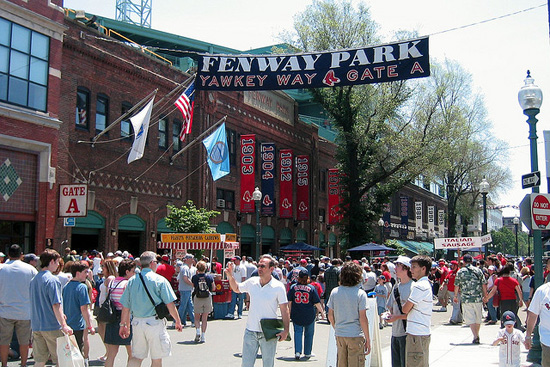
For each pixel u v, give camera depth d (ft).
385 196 129.70
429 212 240.53
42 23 67.87
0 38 62.69
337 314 25.09
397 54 61.87
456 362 37.14
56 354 27.73
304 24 125.80
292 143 139.13
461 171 181.37
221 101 108.68
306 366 36.55
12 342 37.11
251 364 25.30
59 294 27.55
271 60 65.46
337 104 125.49
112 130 81.71
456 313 59.36
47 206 68.08
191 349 42.16
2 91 62.85
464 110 165.78
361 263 70.54
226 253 74.95
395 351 26.78
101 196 79.20
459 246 91.97
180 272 54.24
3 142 62.69
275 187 129.39
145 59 88.94
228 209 111.24
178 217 85.71
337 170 140.77
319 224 152.56
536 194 34.42
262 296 25.52
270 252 127.34
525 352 40.60
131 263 30.12
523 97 35.73
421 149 122.31
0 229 63.46
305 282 39.68
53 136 69.00
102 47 80.38
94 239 80.69
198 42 151.43
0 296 32.01
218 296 61.57
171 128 95.20
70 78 74.54
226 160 90.07
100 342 44.78
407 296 25.89
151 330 25.96
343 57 63.62
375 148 123.95
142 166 87.92
